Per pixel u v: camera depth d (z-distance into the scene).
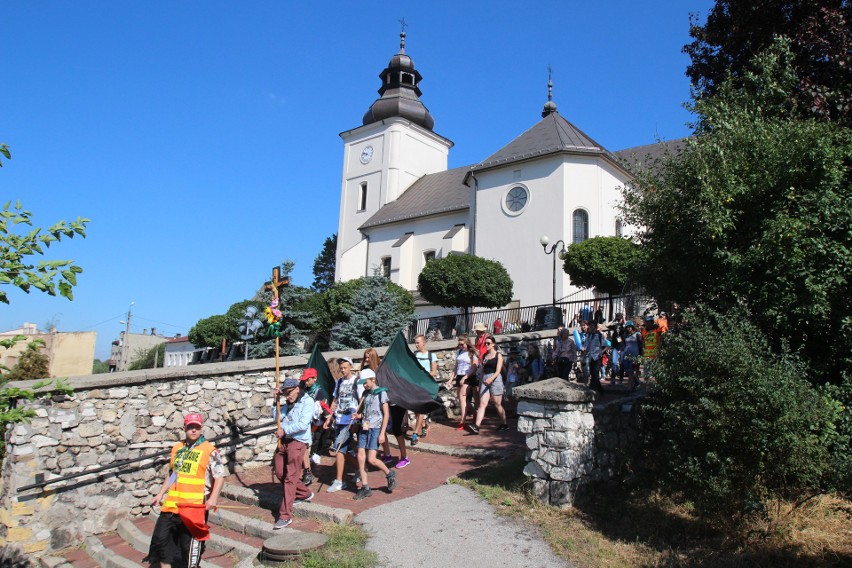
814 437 5.73
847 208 6.56
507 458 8.84
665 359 6.78
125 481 8.92
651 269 8.43
